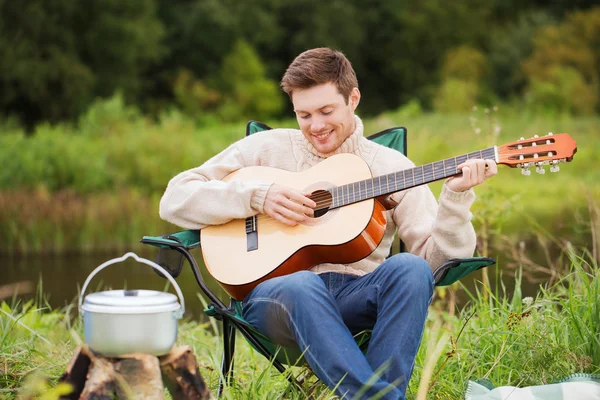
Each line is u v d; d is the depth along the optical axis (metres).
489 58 33.19
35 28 25.42
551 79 27.53
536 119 22.56
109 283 6.87
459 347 3.13
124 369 1.89
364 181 2.63
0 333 3.21
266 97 30.06
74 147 13.93
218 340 3.87
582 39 31.05
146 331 1.89
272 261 2.60
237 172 2.89
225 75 30.25
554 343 2.84
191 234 2.84
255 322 2.42
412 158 15.21
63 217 10.65
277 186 2.70
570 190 13.16
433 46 35.38
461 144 16.80
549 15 34.22
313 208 2.69
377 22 35.97
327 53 2.75
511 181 14.40
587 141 18.86
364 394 2.11
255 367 3.09
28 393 1.95
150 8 29.09
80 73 25.95
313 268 2.68
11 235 10.27
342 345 2.18
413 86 35.31
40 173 13.05
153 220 11.21
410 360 2.23
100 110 16.88
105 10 27.39
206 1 31.48
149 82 29.80
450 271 2.51
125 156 14.26
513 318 2.85
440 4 35.53
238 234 2.72
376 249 2.75
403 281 2.28
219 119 28.34
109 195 12.53
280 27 33.88
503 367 2.84
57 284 7.07
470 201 2.46
